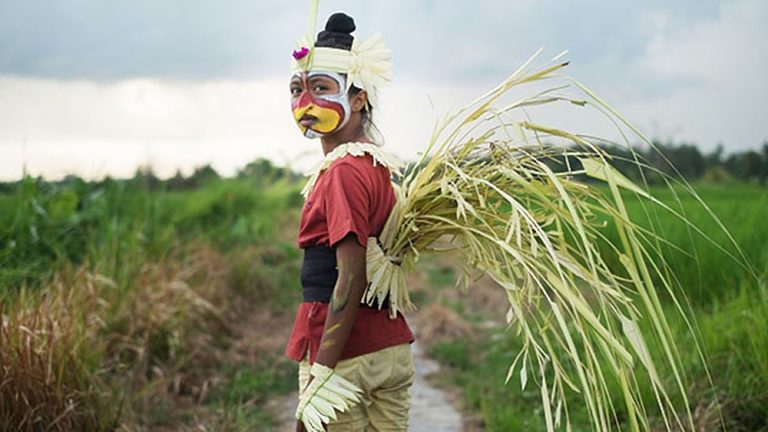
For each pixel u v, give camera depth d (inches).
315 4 129.2
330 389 119.0
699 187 726.5
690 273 298.8
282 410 248.8
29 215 314.2
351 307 119.7
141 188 416.8
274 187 661.3
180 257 364.2
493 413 235.0
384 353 127.6
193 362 272.1
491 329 351.3
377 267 126.7
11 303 220.7
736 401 204.1
